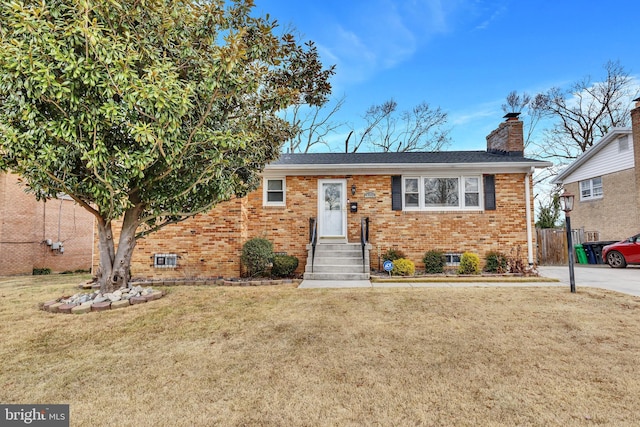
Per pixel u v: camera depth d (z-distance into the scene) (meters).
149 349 4.05
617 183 16.30
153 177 6.02
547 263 14.88
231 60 5.41
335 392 3.02
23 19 4.30
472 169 10.67
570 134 25.05
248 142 6.39
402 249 10.70
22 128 4.84
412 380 3.23
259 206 10.95
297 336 4.46
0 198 14.23
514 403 2.81
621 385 3.09
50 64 4.41
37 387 3.14
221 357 3.81
